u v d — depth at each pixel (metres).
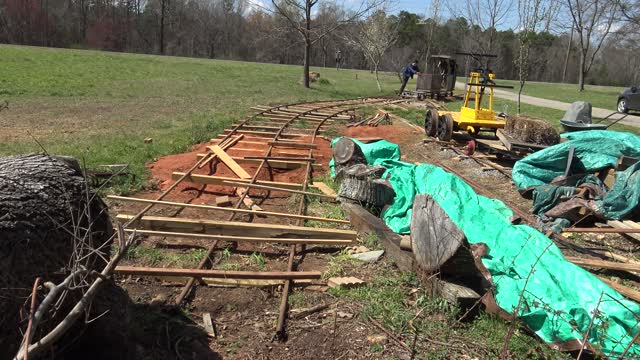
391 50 46.22
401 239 5.95
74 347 3.55
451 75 27.31
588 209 7.55
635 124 19.14
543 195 8.22
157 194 8.16
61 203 3.38
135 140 11.65
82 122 14.25
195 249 6.03
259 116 16.64
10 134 11.93
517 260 5.69
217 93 23.91
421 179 8.04
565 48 58.81
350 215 7.14
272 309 4.80
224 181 8.23
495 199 8.37
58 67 30.39
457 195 7.41
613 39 30.98
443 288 4.85
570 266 5.40
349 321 4.61
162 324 4.38
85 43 75.75
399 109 20.86
